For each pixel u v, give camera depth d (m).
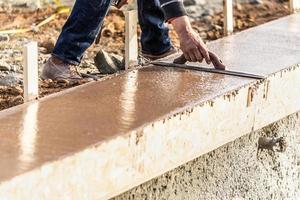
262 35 5.43
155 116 3.93
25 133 3.71
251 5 7.89
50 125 3.82
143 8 5.38
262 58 4.92
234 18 7.45
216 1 7.91
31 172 3.31
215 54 4.80
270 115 4.66
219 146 4.34
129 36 4.86
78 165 3.50
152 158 3.88
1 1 7.46
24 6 7.39
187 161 4.12
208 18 7.40
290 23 5.72
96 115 3.95
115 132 3.72
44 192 3.37
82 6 5.18
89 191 3.57
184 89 4.35
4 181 3.21
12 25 6.93
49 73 5.31
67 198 3.47
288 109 4.82
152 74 4.62
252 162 4.81
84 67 5.78
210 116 4.20
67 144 3.58
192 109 4.07
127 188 3.78
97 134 3.70
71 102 4.13
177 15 4.65
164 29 5.42
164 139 3.94
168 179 4.21
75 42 5.25
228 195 4.67
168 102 4.13
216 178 4.55
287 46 5.19
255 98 4.50
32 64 4.25
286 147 4.95
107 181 3.65
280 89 4.70
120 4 5.34
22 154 3.46
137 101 4.15
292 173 5.20
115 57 5.74
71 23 5.24
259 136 4.84
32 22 7.04
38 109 4.04
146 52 5.48
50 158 3.43
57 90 5.14
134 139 3.76
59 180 3.43
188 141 4.08
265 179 4.95
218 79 4.53
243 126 4.46
